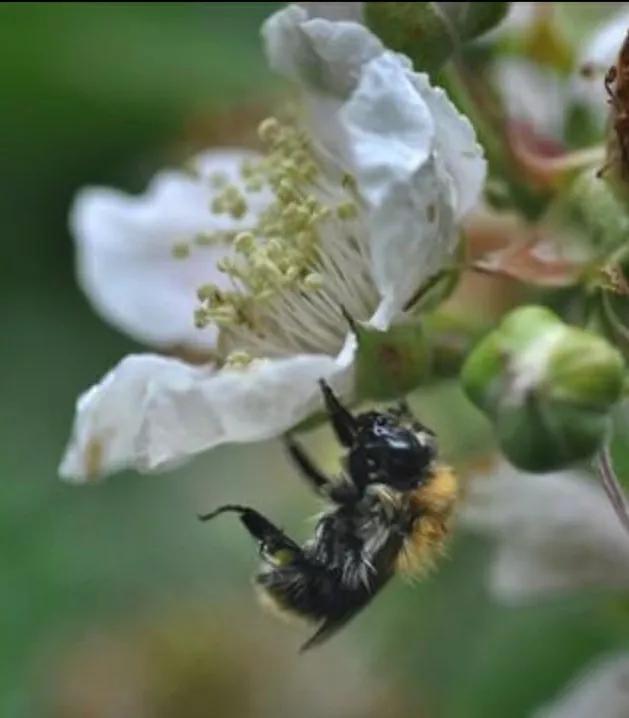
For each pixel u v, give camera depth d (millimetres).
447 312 185
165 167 247
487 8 189
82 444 182
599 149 189
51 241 255
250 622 247
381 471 186
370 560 185
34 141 251
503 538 199
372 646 231
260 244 187
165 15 242
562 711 197
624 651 200
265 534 188
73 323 254
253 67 241
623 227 182
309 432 196
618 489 180
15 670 244
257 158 206
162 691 243
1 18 242
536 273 182
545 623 220
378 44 182
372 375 184
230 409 180
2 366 253
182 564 249
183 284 207
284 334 186
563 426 175
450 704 225
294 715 240
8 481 250
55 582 247
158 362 180
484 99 190
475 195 179
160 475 251
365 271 184
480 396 178
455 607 226
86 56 244
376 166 176
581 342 176
